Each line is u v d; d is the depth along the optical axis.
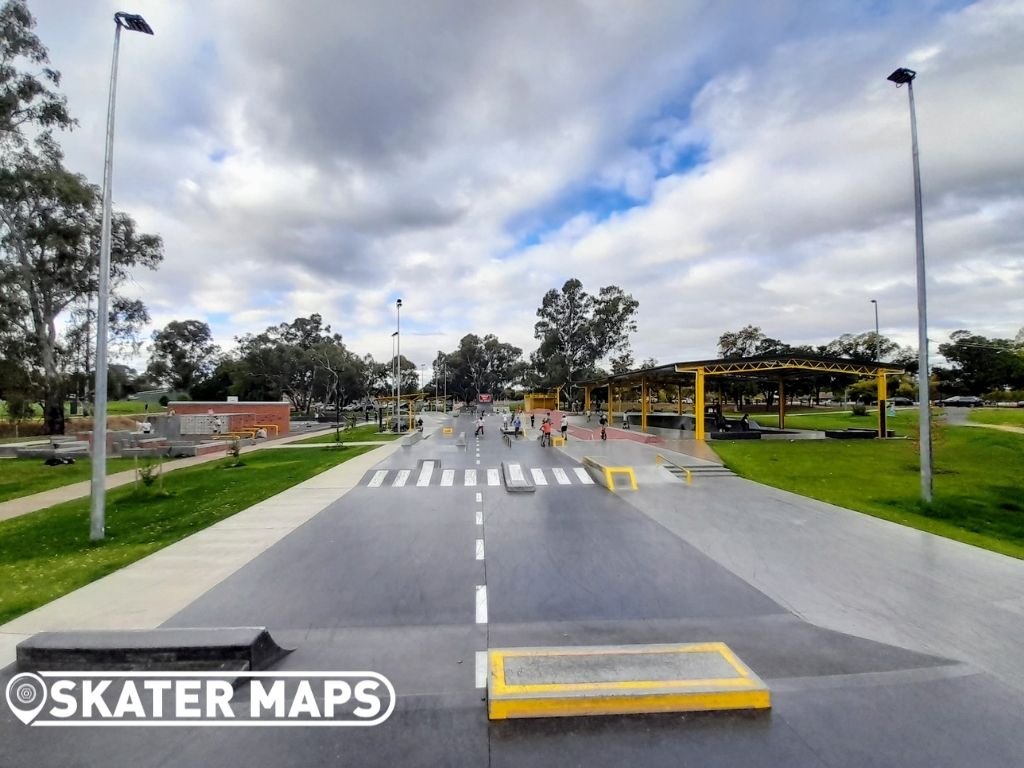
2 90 29.22
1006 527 11.52
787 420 43.12
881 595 7.12
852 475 17.83
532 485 16.08
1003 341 59.50
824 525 11.19
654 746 3.92
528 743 3.96
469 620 6.38
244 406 39.12
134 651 5.02
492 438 32.38
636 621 6.32
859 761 3.75
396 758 3.81
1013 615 6.44
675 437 30.20
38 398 35.66
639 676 4.68
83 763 3.82
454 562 8.71
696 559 8.81
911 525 11.26
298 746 3.96
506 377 120.25
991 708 4.43
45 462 24.77
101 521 10.59
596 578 7.88
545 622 6.31
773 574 8.03
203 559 8.91
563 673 4.75
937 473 18.08
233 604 6.91
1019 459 20.02
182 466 23.11
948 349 61.38
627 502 13.73
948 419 31.78
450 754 3.85
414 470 19.05
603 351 75.12
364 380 86.38
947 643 5.68
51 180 30.77
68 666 5.04
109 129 11.11
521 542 9.92
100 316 10.77
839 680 4.89
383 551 9.36
